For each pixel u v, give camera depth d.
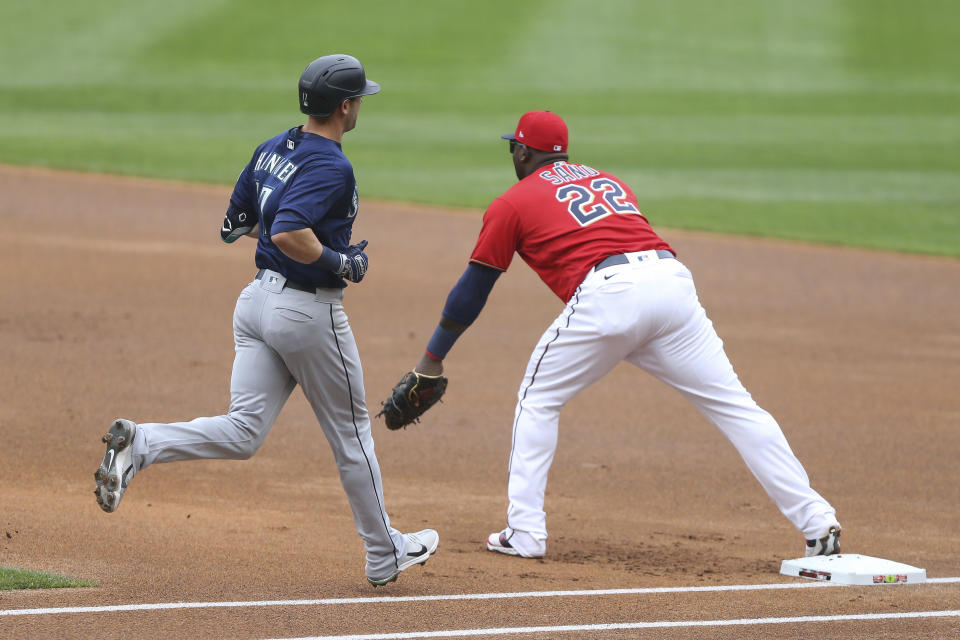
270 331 17.53
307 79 17.67
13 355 37.47
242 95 116.06
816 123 113.19
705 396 22.31
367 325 45.31
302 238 16.84
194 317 44.94
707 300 52.72
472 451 30.27
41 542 20.88
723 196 80.38
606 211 22.09
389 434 31.61
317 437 30.81
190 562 20.16
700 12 164.00
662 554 22.52
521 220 21.88
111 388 34.16
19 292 47.81
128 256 56.97
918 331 48.06
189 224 66.38
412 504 25.67
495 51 141.00
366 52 138.25
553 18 157.50
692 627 17.55
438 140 99.56
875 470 29.67
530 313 49.12
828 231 70.62
